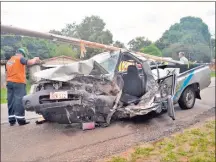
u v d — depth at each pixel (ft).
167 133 14.82
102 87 15.35
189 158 11.16
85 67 14.67
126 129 15.67
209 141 13.19
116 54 16.81
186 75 20.42
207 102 23.98
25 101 14.79
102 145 13.12
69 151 12.50
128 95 17.78
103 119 15.89
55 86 14.56
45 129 16.33
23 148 12.88
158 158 11.27
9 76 17.21
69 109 14.64
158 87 17.49
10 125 17.56
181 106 20.90
